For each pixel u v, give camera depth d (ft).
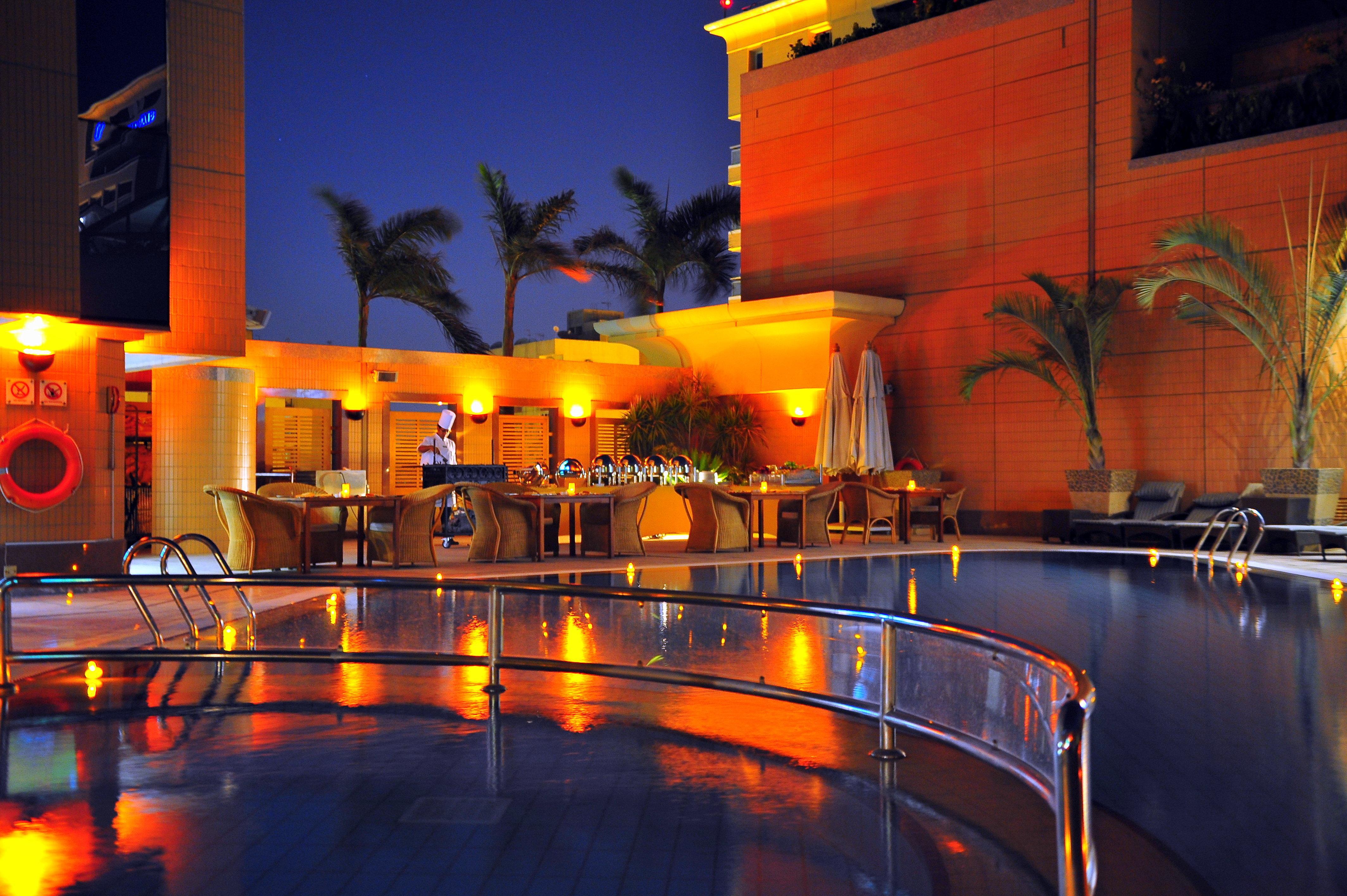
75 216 34.35
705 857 10.96
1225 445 55.47
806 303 64.44
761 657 21.88
